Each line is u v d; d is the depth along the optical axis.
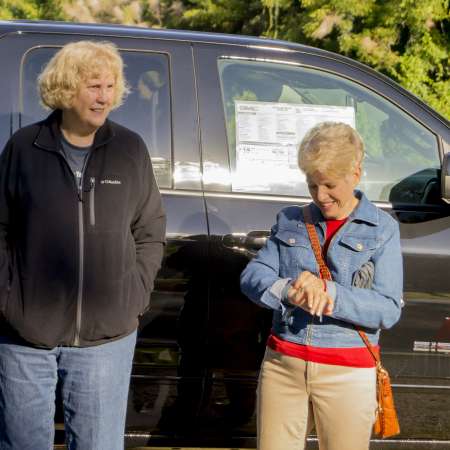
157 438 3.89
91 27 4.00
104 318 2.88
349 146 2.87
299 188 3.98
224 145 3.95
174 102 3.95
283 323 3.04
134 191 2.96
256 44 4.10
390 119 4.15
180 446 3.92
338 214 2.97
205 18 22.70
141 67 3.97
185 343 3.81
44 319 2.85
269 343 3.11
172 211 3.81
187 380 3.84
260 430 3.10
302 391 3.02
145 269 3.05
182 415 3.87
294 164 4.00
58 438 3.88
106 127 2.97
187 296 3.80
